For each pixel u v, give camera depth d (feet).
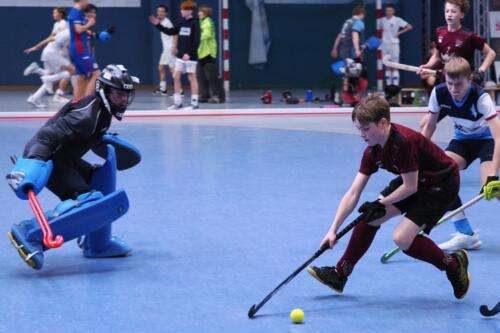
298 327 18.10
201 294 20.62
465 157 26.09
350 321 18.49
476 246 24.85
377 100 18.51
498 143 23.40
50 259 24.13
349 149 46.83
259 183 36.17
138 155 25.39
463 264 19.70
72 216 22.11
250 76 92.38
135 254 24.59
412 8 94.53
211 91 76.59
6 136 53.06
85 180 24.30
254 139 51.65
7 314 19.15
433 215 19.48
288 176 37.99
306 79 93.40
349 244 20.12
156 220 28.99
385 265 23.17
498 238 26.14
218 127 58.80
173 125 60.23
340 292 20.38
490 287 21.07
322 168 40.24
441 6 96.12
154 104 74.69
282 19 92.02
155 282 21.72
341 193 33.78
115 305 19.77
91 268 23.12
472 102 24.44
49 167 22.29
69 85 88.22
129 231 27.43
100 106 22.88
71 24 62.13
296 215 29.66
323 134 54.13
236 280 21.83
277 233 26.96
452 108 24.88
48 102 74.74
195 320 18.61
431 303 19.80
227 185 35.70
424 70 35.14
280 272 22.53
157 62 94.48
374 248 25.00
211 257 24.16
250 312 18.74
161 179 37.29
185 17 67.46
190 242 25.93
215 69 75.61
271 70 92.73
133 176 38.14
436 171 19.47
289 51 92.68
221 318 18.74
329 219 28.96
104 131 23.63
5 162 42.32
